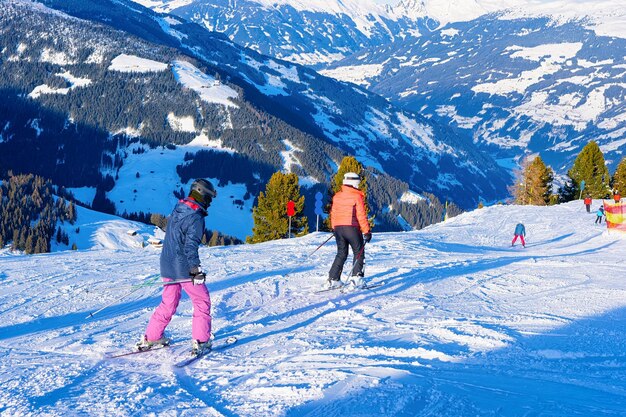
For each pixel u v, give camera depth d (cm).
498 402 369
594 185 6328
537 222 2992
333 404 363
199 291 521
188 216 510
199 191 520
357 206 823
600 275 1031
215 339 571
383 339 549
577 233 2422
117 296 819
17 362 495
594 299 787
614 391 398
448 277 982
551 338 556
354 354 497
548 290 863
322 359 480
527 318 652
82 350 536
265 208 4212
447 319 640
